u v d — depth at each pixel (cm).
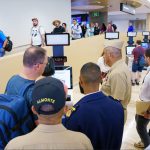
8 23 755
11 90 150
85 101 144
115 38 707
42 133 99
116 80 230
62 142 98
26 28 827
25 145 96
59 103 99
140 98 270
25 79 150
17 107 130
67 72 276
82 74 148
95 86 147
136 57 679
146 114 264
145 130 282
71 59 598
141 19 2111
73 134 103
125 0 1075
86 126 139
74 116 140
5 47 528
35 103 100
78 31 1036
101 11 1680
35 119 136
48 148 96
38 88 101
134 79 693
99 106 143
